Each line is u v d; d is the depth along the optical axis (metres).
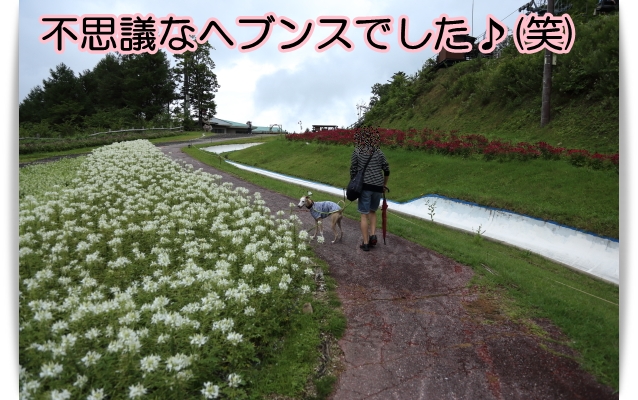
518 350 3.93
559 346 3.96
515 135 18.53
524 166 12.28
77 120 49.28
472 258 6.24
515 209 10.08
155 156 14.41
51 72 56.44
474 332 4.27
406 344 4.10
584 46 17.78
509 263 6.53
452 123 24.66
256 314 4.04
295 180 17.66
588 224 8.74
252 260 5.25
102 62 57.94
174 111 57.62
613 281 7.52
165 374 3.02
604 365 3.63
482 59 27.92
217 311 3.80
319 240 6.00
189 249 5.36
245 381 3.38
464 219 10.91
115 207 7.82
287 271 5.01
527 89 20.55
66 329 3.59
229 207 7.82
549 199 10.30
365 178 6.40
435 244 6.95
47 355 3.11
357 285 5.38
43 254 5.13
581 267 8.15
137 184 9.28
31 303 3.65
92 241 5.54
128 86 52.19
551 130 16.84
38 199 7.77
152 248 5.48
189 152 21.77
